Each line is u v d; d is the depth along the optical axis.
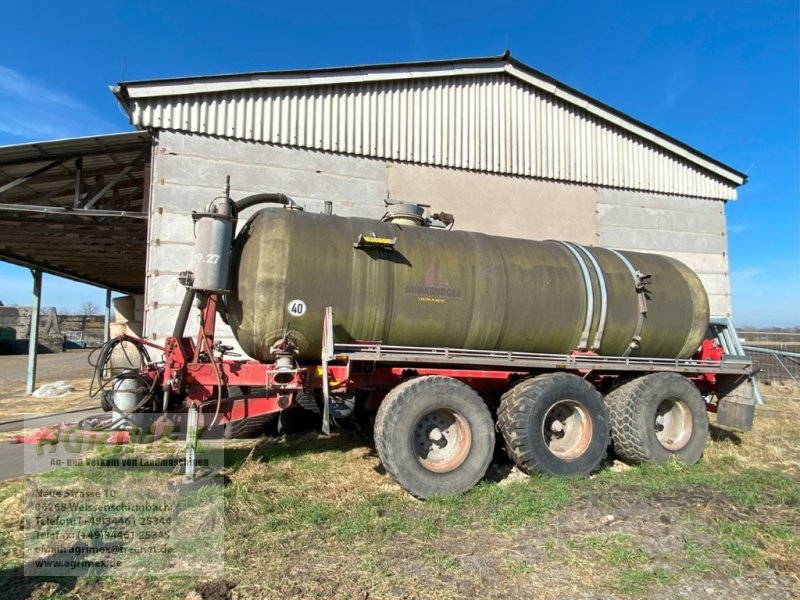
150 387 4.53
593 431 4.94
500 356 4.91
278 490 4.21
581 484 4.58
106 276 16.50
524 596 2.79
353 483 4.48
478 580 2.94
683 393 5.56
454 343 5.09
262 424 6.11
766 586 2.97
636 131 11.37
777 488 4.62
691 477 4.89
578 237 10.78
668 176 11.73
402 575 2.96
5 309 36.47
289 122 8.61
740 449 6.18
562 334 5.40
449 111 9.88
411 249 5.02
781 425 7.64
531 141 10.53
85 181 9.73
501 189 10.23
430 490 4.18
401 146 9.41
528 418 4.66
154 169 7.72
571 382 4.92
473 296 5.03
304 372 4.57
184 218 7.81
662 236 11.57
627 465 5.48
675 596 2.83
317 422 6.47
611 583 2.94
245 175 8.25
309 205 8.66
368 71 9.16
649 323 5.74
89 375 16.28
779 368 13.73
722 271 12.05
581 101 10.91
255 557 3.13
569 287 5.44
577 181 10.88
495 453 5.43
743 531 3.61
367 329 4.76
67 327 39.59
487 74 10.28
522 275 5.30
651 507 4.07
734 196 12.32
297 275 4.53
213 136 8.10
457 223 9.80
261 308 4.46
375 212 9.12
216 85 8.05
